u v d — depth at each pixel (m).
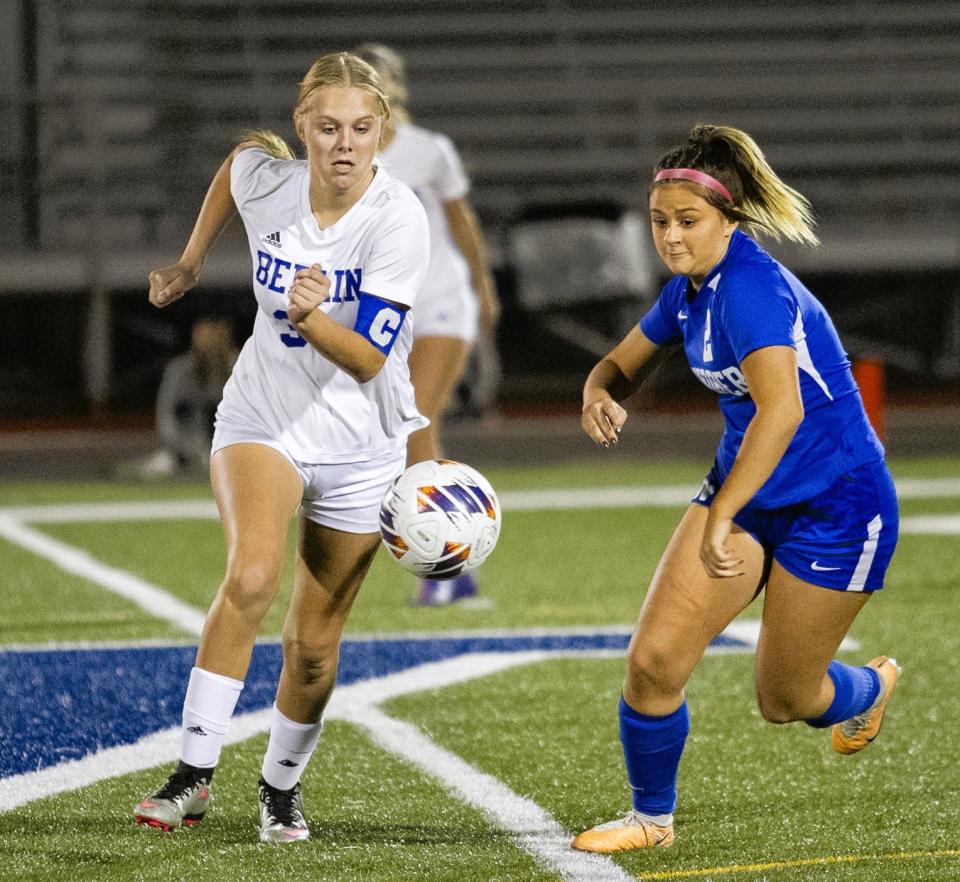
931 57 79.81
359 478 14.72
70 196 70.12
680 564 13.91
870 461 14.16
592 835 14.37
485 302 26.41
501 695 21.12
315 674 14.65
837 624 14.31
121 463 51.59
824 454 13.99
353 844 14.55
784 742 18.55
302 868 13.76
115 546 35.59
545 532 37.66
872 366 42.72
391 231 14.20
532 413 59.56
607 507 42.06
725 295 13.45
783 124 76.06
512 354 63.25
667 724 14.06
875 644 24.50
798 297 13.80
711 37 80.62
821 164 75.00
